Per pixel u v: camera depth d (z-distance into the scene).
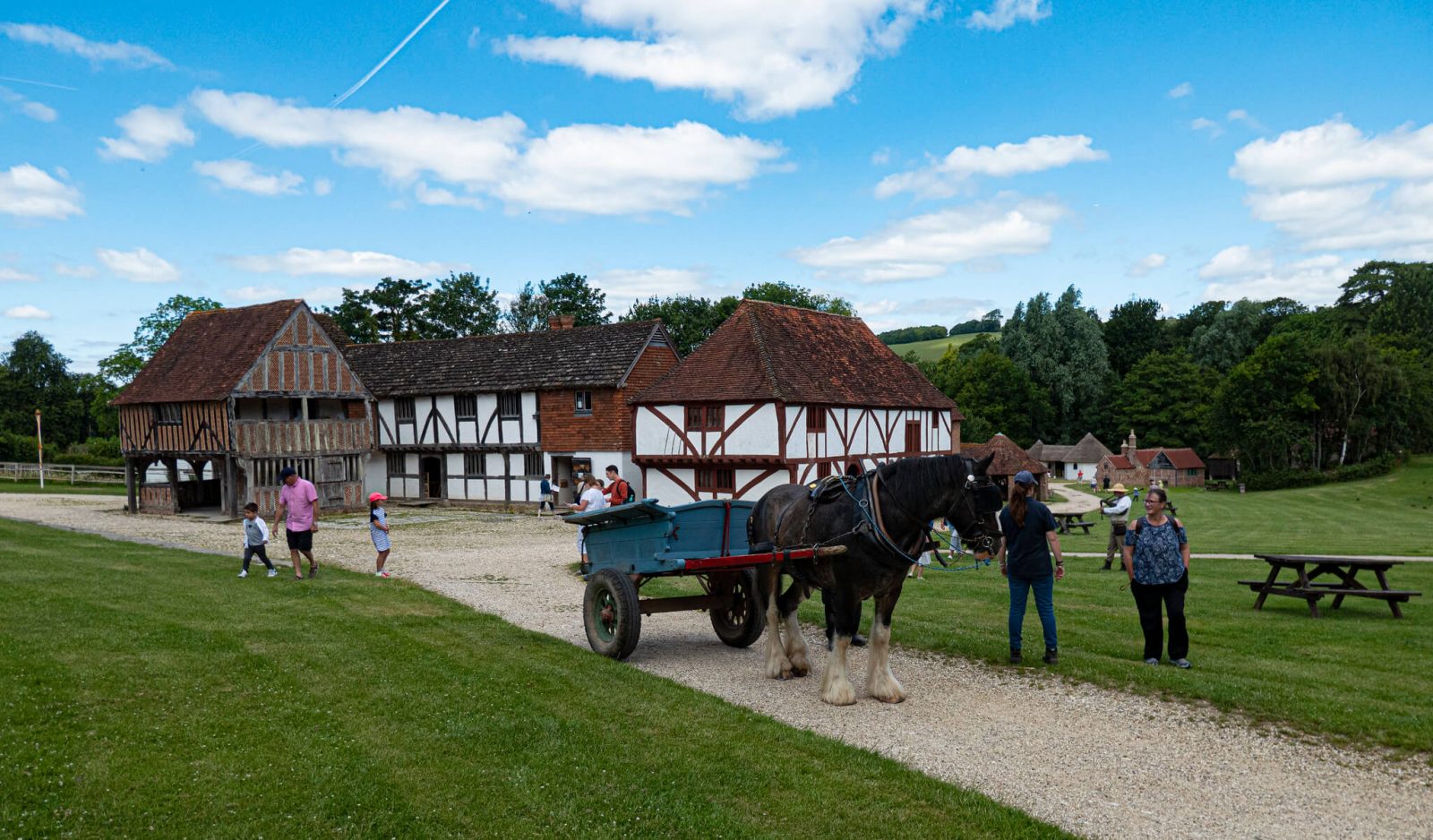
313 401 30.66
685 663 8.56
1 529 19.17
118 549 16.08
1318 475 59.56
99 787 4.95
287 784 5.09
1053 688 7.42
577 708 6.64
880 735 6.32
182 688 6.77
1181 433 74.19
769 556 7.30
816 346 31.77
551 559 17.09
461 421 33.59
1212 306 92.69
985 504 6.42
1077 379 78.38
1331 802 5.11
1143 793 5.27
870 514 6.71
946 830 4.70
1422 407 65.44
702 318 58.62
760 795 5.13
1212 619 10.07
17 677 6.69
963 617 10.42
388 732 5.99
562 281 67.88
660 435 29.08
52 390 83.62
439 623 9.73
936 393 36.59
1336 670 7.67
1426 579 13.83
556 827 4.70
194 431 27.77
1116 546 15.59
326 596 11.30
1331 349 64.94
